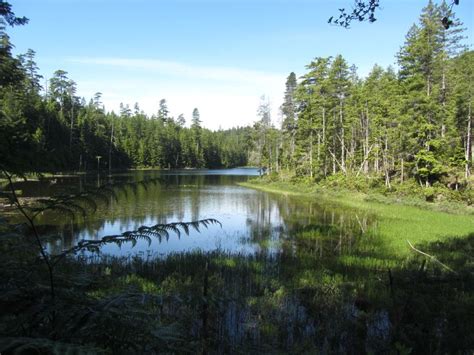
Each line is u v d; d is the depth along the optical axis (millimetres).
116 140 85750
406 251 16234
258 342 7195
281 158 67250
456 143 41250
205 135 122375
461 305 8609
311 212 30234
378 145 47625
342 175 48406
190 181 62062
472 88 38594
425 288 10086
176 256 14562
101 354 1886
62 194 2561
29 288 2355
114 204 32219
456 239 17719
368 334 7824
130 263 13336
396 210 30688
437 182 36812
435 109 36062
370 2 5125
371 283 11328
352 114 51875
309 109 53875
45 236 2859
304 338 7746
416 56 36719
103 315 2180
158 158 100438
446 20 4918
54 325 2223
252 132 80562
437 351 6488
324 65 52125
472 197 31953
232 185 55219
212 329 6883
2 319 2248
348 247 17406
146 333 2330
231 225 24156
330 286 11078
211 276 11781
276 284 11414
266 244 18266
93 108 81875
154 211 28766
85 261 10797
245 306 9203
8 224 2576
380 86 53094
